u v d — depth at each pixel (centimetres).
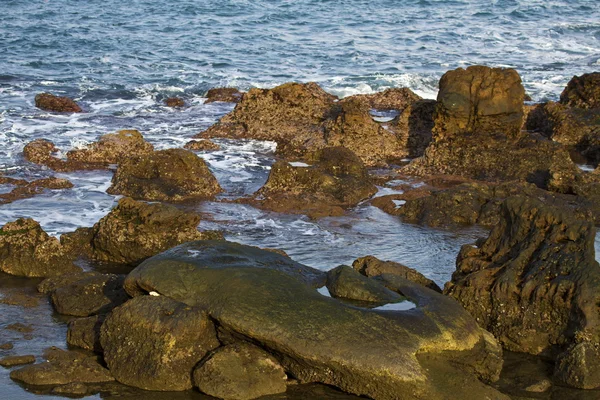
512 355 1118
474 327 1057
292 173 1834
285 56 3662
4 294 1280
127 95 2881
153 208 1452
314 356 973
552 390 1030
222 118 2458
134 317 1036
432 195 1719
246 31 4284
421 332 1004
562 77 3244
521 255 1170
